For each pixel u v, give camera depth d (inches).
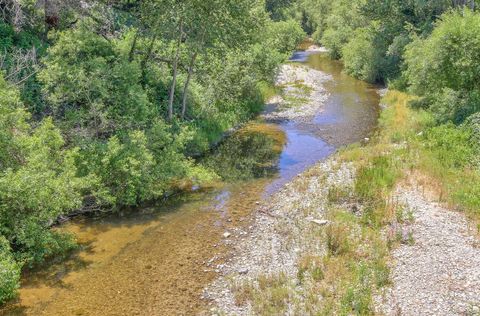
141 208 596.7
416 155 697.0
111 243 503.8
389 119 986.7
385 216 518.6
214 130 892.0
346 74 1694.1
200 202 614.9
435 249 449.7
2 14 776.3
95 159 581.6
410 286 396.2
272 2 2613.2
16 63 684.7
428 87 925.8
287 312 373.4
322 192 611.2
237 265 456.8
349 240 478.0
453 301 372.8
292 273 433.4
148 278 437.1
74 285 426.6
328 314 362.9
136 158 596.7
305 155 812.6
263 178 702.5
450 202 536.7
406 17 1529.3
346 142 883.4
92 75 647.1
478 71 805.9
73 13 811.4
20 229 440.5
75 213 570.3
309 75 1641.2
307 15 3280.0
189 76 811.4
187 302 399.5
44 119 563.5
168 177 637.9
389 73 1466.5
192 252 483.8
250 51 1075.9
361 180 614.9
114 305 396.8
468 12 887.7
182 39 840.9
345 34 2080.5
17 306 394.9
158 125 668.1
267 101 1213.7
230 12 754.2
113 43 781.9
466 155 668.1
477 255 436.8
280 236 510.0
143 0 772.6
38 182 455.8
